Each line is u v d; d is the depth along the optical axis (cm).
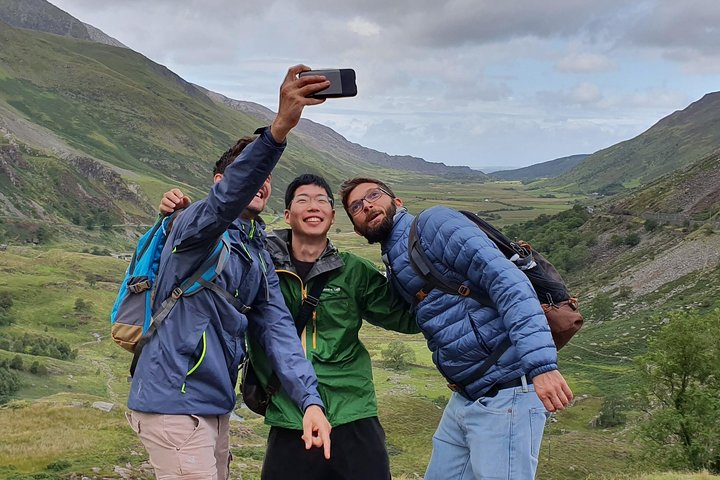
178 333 173
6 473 792
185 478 169
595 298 5072
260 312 196
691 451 1248
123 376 4141
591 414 2877
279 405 201
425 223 202
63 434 1033
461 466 217
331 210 210
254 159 162
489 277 187
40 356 4184
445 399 3478
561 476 1700
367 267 215
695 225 5875
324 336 207
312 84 156
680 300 4475
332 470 201
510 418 196
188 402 172
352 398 206
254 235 196
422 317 206
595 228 7181
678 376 1365
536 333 179
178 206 185
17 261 6950
